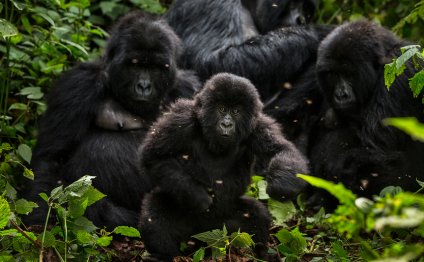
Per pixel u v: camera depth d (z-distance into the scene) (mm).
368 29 12250
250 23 14742
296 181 8961
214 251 8984
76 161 11305
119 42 11344
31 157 11398
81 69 11945
